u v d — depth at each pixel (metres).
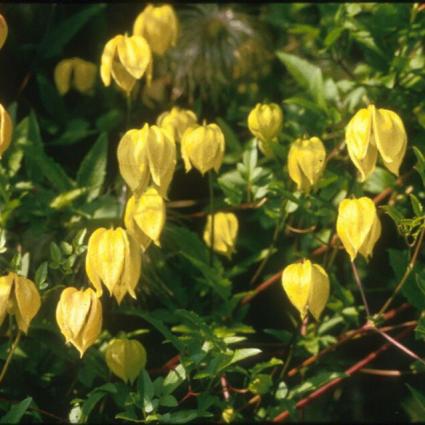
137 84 1.35
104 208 1.19
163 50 1.20
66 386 1.17
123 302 1.20
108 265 1.00
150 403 1.04
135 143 1.02
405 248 1.28
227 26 1.37
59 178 1.20
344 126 1.23
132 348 1.06
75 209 1.18
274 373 1.17
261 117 1.12
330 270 1.19
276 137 1.17
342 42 1.28
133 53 1.09
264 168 1.22
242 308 1.19
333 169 1.22
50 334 1.14
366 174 1.02
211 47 1.36
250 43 1.37
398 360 1.34
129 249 1.00
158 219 1.04
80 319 1.00
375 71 1.26
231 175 1.21
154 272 1.19
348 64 1.37
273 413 1.12
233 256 1.28
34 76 1.33
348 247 1.02
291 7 1.39
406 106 1.23
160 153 1.02
